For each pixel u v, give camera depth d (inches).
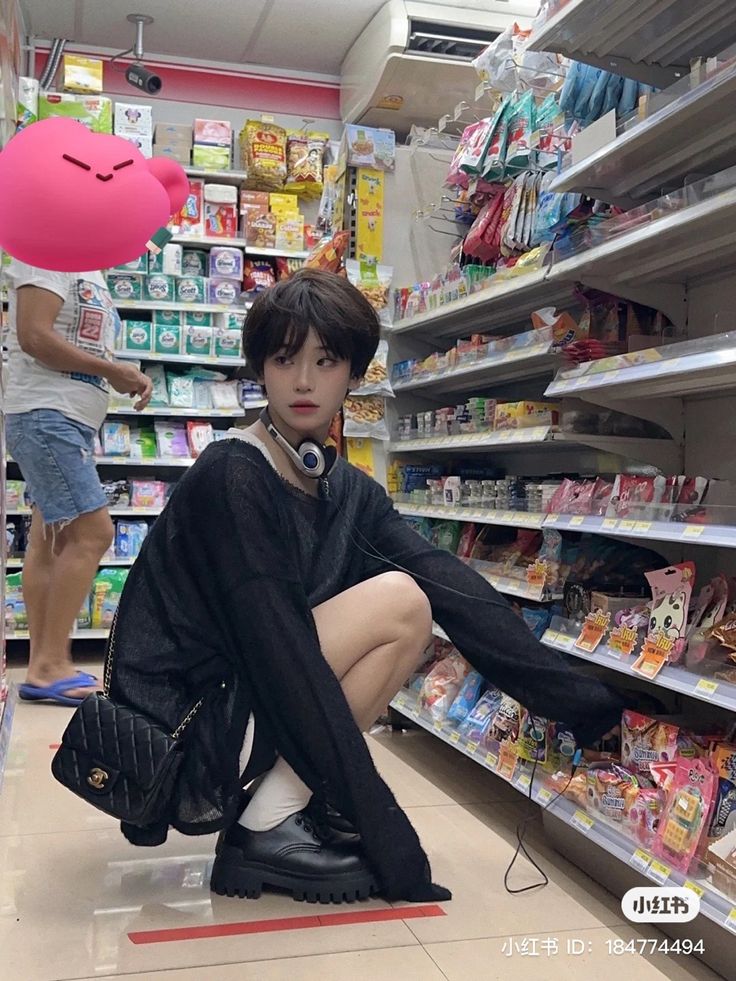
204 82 222.7
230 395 201.6
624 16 80.8
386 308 142.3
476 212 138.5
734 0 77.6
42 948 65.8
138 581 76.4
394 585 77.6
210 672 74.6
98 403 139.4
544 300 119.5
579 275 92.7
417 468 141.8
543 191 97.7
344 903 74.3
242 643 72.1
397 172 146.2
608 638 83.4
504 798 104.5
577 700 77.5
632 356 80.4
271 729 74.4
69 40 213.0
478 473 136.8
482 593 81.5
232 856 75.5
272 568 72.1
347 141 144.4
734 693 64.4
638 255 87.3
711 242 80.4
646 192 91.7
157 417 203.3
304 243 205.8
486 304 117.3
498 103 127.8
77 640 206.5
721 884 63.4
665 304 94.6
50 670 144.0
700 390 87.7
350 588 79.0
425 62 181.6
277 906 73.9
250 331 76.6
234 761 73.0
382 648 77.4
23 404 134.3
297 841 75.1
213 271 199.5
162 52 219.1
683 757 71.9
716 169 84.9
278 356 75.2
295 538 77.3
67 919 70.7
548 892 78.2
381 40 184.7
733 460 89.2
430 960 65.5
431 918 72.3
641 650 77.9
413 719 121.2
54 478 135.2
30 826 91.2
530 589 99.4
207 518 73.7
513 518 103.5
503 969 64.5
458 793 106.0
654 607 77.5
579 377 87.5
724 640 68.4
